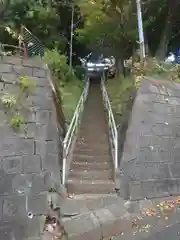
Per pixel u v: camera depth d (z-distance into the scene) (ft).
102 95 33.04
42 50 23.34
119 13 32.71
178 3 33.76
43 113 14.52
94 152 17.53
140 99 17.53
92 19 34.14
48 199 12.55
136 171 15.17
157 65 22.16
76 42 48.73
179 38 39.24
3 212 10.96
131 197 14.30
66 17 46.19
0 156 11.71
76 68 51.11
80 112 23.36
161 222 13.05
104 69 59.77
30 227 11.46
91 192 14.32
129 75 29.78
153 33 37.99
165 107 18.21
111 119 18.98
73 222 12.30
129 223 12.95
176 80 21.62
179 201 15.25
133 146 15.75
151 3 33.24
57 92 18.38
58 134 14.96
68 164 15.51
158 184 15.64
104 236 12.16
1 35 18.95
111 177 15.25
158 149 16.56
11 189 11.57
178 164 17.22
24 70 14.87
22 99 13.85
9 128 12.54
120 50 37.70
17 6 28.45
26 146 12.87
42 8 32.89
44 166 13.24
